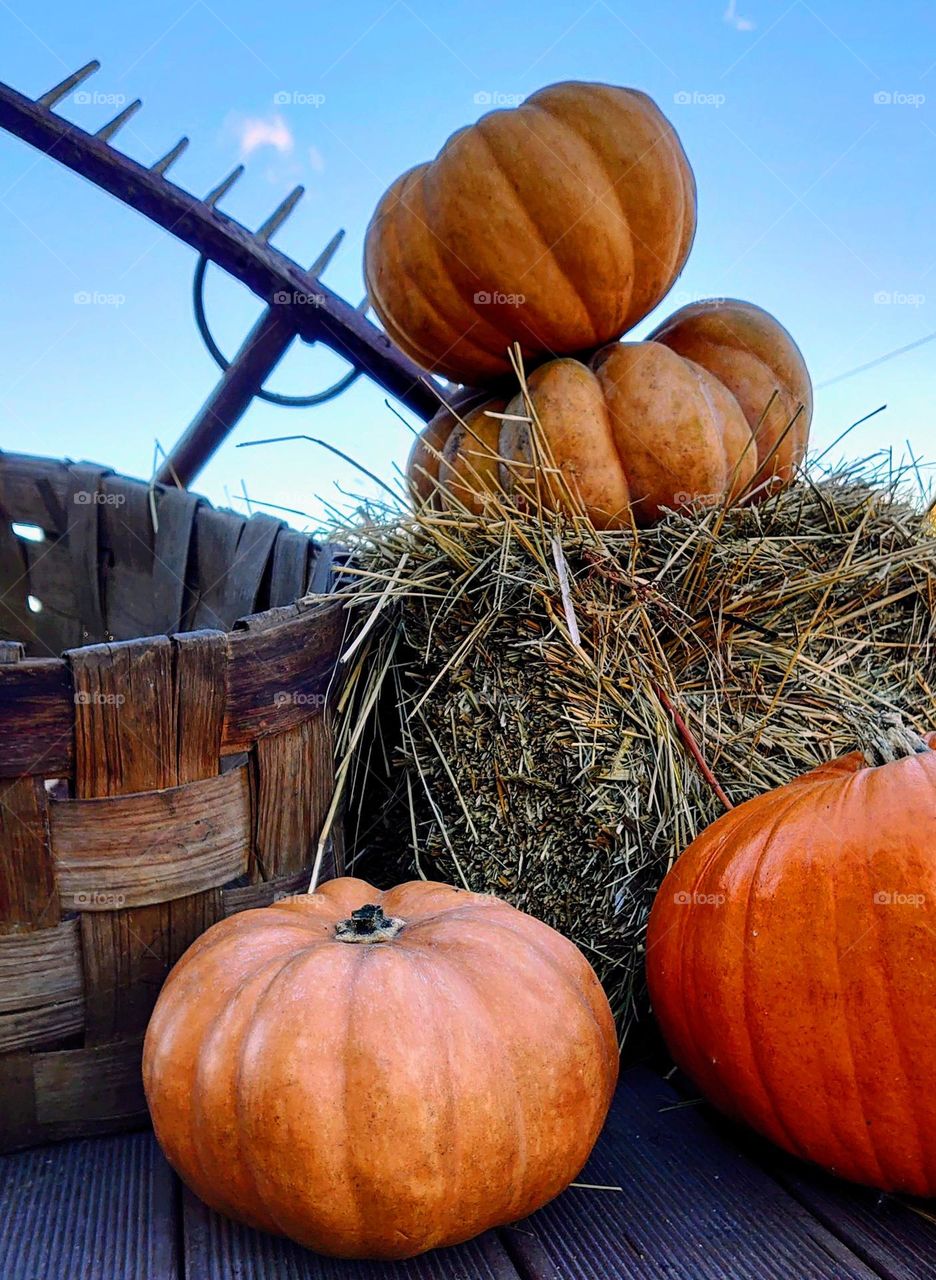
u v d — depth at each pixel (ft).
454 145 2.92
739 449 2.93
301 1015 1.98
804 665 2.80
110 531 3.97
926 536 2.98
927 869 2.03
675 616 2.74
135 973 2.30
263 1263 2.05
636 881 2.63
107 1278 2.01
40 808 2.21
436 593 2.76
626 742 2.61
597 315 2.97
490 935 2.19
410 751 2.79
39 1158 2.29
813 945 2.10
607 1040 2.21
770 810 2.32
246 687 2.36
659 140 2.93
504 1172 1.98
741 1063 2.19
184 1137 2.04
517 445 2.88
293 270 4.07
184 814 2.31
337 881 2.48
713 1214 2.17
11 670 2.15
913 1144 2.07
